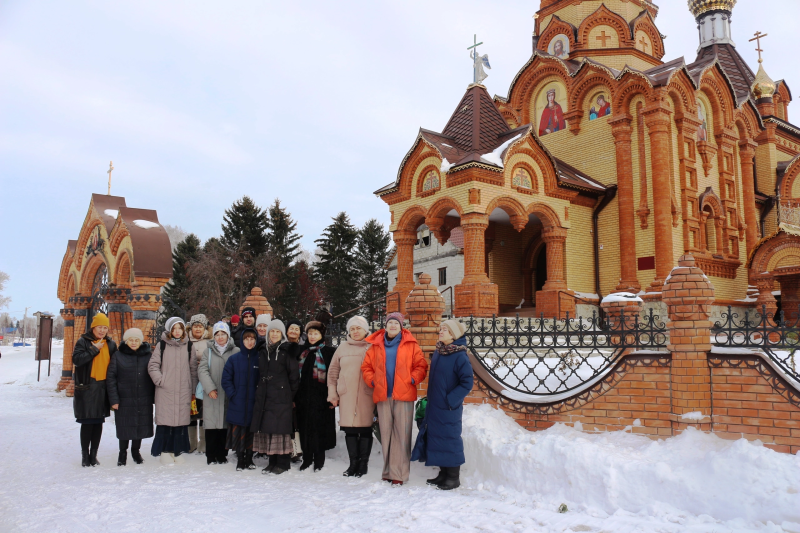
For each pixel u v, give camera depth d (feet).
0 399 58.80
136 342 27.02
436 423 21.59
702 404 20.84
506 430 23.47
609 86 62.69
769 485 17.06
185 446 27.32
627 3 75.10
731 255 65.46
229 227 140.26
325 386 25.40
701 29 93.45
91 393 26.30
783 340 20.29
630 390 22.24
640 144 59.72
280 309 133.08
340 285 151.94
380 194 59.31
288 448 24.54
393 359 23.11
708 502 17.44
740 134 71.20
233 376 25.46
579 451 20.13
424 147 54.34
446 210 53.26
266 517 18.30
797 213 74.08
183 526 17.44
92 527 17.48
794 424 19.30
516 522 17.46
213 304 121.08
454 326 22.31
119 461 26.50
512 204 52.85
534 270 67.67
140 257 50.34
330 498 20.35
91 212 64.80
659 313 54.60
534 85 73.41
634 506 18.28
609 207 61.93
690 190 59.67
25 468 25.99
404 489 21.48
